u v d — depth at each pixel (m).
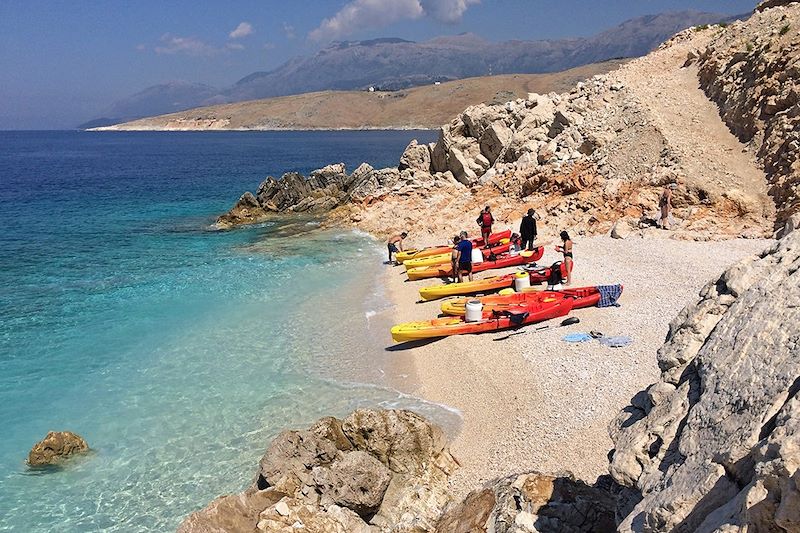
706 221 30.36
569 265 24.28
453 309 23.42
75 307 27.44
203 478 14.89
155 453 15.98
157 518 13.54
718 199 31.67
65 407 18.45
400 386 19.12
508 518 9.66
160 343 23.20
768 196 31.08
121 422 17.52
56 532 13.18
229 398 18.75
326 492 12.76
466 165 50.91
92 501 14.18
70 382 20.09
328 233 43.16
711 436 5.98
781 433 4.76
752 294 7.09
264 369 20.72
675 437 6.84
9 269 34.19
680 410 7.10
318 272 32.78
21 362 21.62
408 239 38.84
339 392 18.89
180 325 25.08
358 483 12.75
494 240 33.16
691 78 44.25
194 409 18.16
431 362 20.42
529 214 29.80
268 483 13.27
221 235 43.69
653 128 37.47
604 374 16.83
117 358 21.91
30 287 30.59
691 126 37.81
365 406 17.89
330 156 132.75
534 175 40.34
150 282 31.31
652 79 46.03
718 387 6.37
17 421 17.67
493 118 51.28
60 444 15.87
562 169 39.34
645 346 18.14
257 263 35.00
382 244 39.16
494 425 15.88
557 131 46.09
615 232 31.27
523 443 14.47
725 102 38.44
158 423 17.42
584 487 10.07
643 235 30.34
